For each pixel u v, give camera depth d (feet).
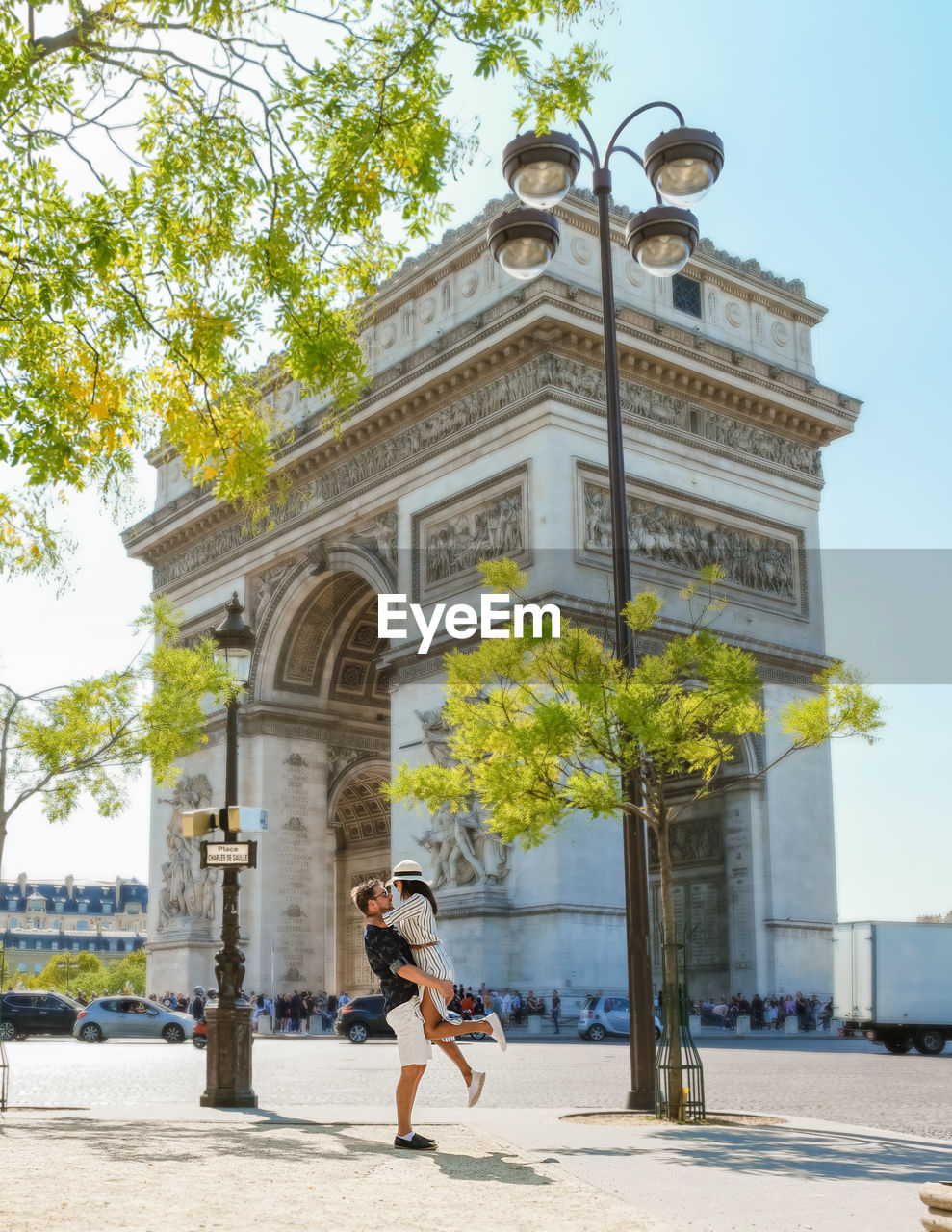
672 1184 51.52
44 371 88.53
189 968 301.02
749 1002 248.11
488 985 221.87
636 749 93.86
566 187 101.30
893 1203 46.78
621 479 101.14
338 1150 58.85
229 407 98.02
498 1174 50.98
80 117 84.02
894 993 214.48
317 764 310.65
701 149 98.78
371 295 94.58
